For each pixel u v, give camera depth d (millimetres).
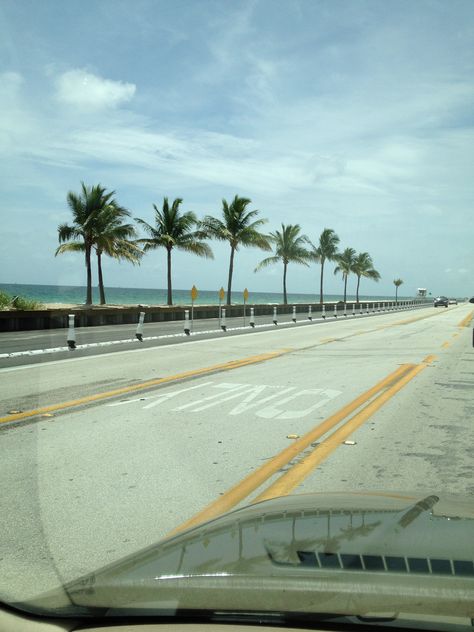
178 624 1642
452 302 149125
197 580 1704
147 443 6730
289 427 7684
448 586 1612
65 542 3877
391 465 5902
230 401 9523
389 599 1549
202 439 6973
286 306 57531
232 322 37031
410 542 1938
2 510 4516
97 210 43750
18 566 3479
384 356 16828
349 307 74250
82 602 1837
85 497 4836
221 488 5109
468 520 2217
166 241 48188
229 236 50406
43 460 5973
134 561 1986
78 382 11484
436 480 5398
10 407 8828
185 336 24047
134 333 25469
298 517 2312
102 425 7672
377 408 9031
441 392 10570
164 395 10031
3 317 25938
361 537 2006
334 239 74000
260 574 1713
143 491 5008
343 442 6883
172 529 4125
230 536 2088
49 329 28344
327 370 13562
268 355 16891
